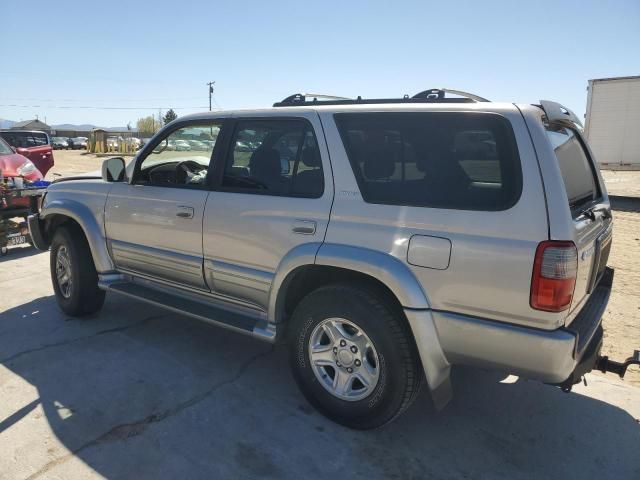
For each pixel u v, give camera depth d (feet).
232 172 11.80
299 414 10.87
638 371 13.50
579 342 8.57
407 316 9.09
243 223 11.25
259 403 11.25
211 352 13.75
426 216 9.06
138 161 13.75
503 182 8.54
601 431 10.61
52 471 8.87
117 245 14.30
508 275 8.34
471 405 11.50
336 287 9.98
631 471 9.42
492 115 8.78
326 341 10.55
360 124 10.09
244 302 11.89
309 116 10.69
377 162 9.79
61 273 15.88
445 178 9.09
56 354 13.41
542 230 8.16
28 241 24.73
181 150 13.23
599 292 11.34
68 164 98.37
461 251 8.68
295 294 11.31
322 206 10.19
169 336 14.71
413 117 9.54
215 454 9.46
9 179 24.82
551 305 8.13
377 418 9.86
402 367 9.44
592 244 9.47
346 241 9.80
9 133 48.14
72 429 10.09
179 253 12.69
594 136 51.44
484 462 9.53
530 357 8.43
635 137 49.21
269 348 14.11
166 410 10.85
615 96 49.78
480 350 8.83
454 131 9.11
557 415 11.17
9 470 8.87
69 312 15.75
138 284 14.46
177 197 12.56
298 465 9.25
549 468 9.43
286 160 10.91
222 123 12.16
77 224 15.55
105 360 13.10
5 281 19.94
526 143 8.45
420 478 9.04
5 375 12.24
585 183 11.02
